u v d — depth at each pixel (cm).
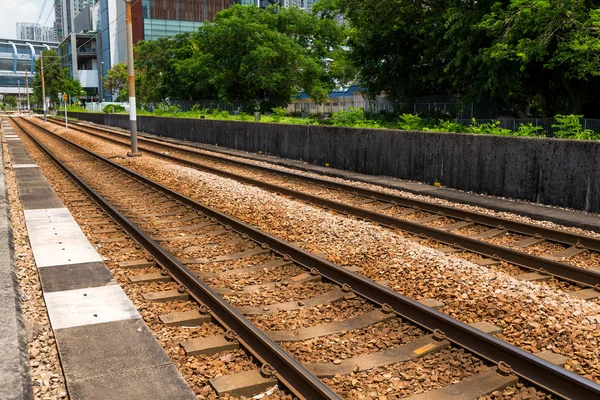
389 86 3303
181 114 4769
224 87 5106
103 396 446
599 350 520
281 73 4928
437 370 505
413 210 1214
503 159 1299
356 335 584
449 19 2291
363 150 1786
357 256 855
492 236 984
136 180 1698
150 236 1020
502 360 502
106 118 6112
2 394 436
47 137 4025
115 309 646
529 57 1928
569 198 1153
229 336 564
